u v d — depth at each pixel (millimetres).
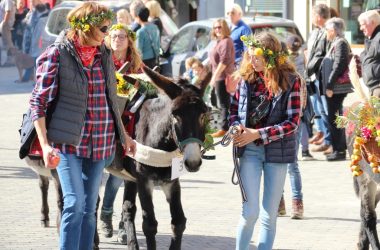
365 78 14406
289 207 13086
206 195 13836
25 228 11531
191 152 8508
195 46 22391
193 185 14656
